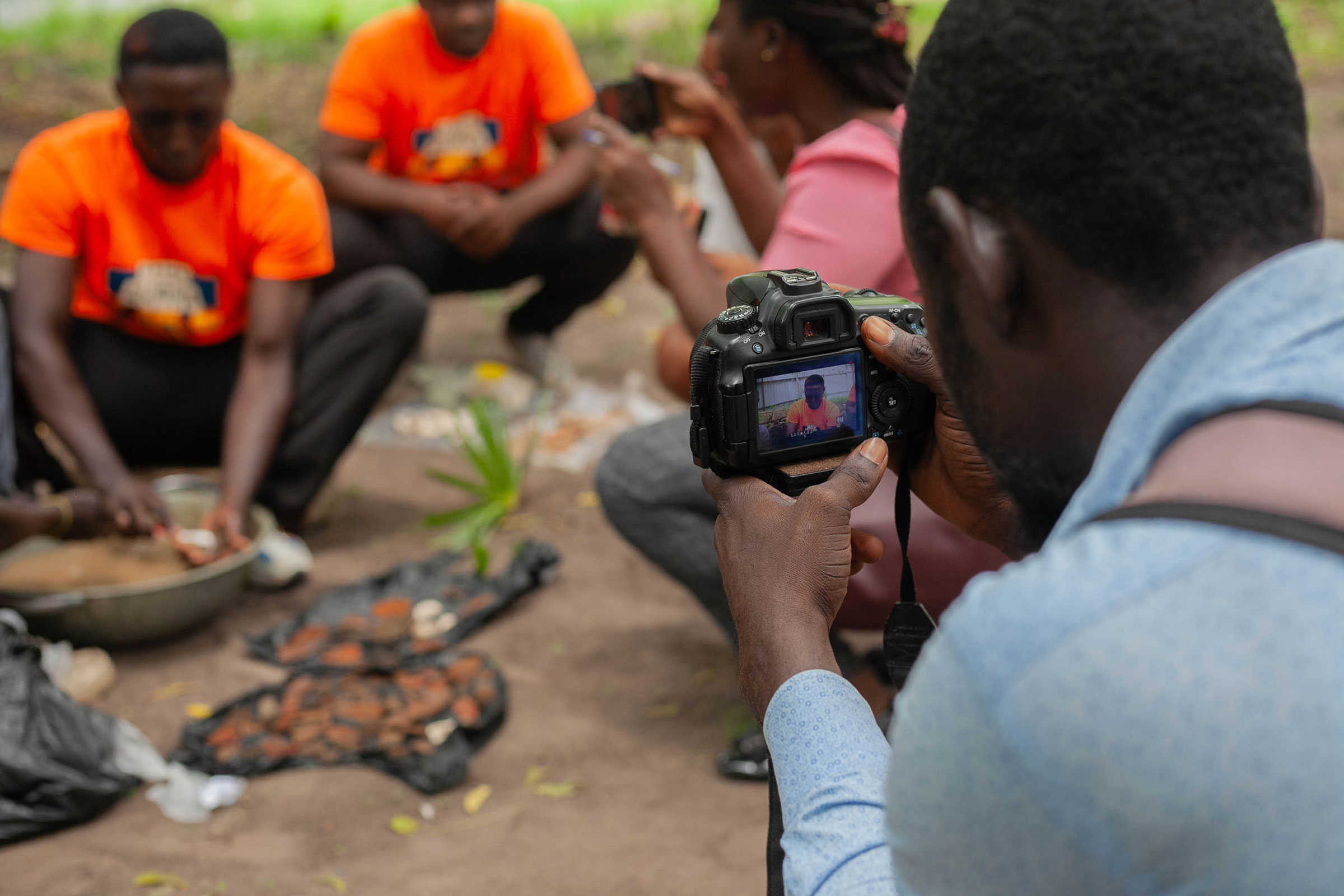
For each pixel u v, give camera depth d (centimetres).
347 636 299
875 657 262
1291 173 71
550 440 412
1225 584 59
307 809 246
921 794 67
